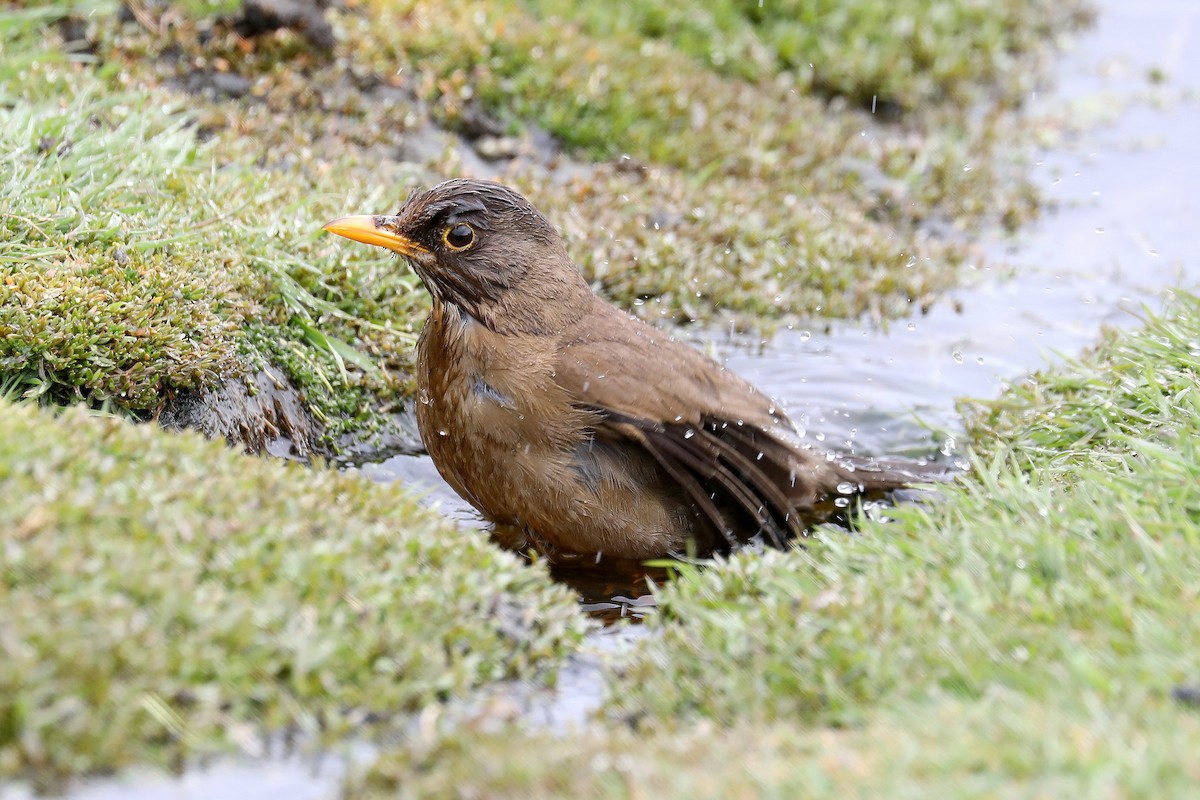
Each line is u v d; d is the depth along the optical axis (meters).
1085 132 21.23
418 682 7.12
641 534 10.79
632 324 11.09
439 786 6.29
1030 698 6.76
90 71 14.17
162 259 11.10
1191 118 22.05
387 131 15.72
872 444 12.63
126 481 7.53
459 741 6.71
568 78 16.98
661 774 6.30
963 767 6.02
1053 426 11.32
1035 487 9.84
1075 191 19.06
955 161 18.77
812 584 8.60
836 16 21.11
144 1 15.72
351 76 16.19
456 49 16.73
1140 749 6.03
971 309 15.42
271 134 14.71
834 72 20.45
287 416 11.59
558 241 11.04
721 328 14.54
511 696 7.65
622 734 7.05
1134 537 8.38
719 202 15.90
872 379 13.71
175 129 13.41
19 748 6.00
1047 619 7.62
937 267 16.05
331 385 12.02
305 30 16.12
